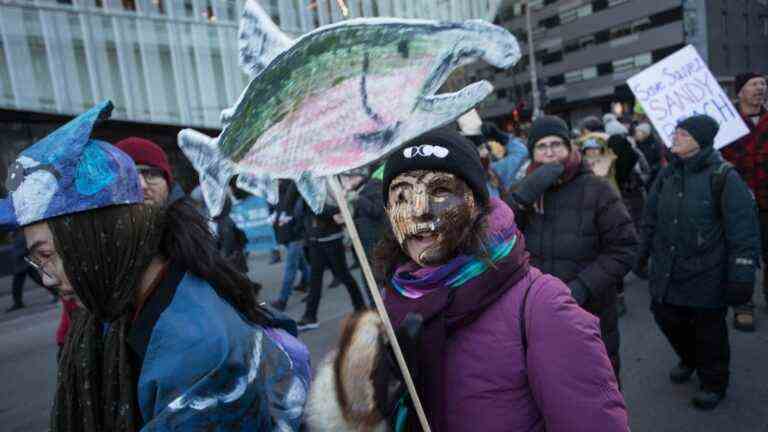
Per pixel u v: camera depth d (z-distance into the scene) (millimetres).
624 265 2264
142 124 9570
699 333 3045
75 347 1075
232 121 981
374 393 952
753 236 2838
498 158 5746
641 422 2977
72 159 901
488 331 1094
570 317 1064
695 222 2951
